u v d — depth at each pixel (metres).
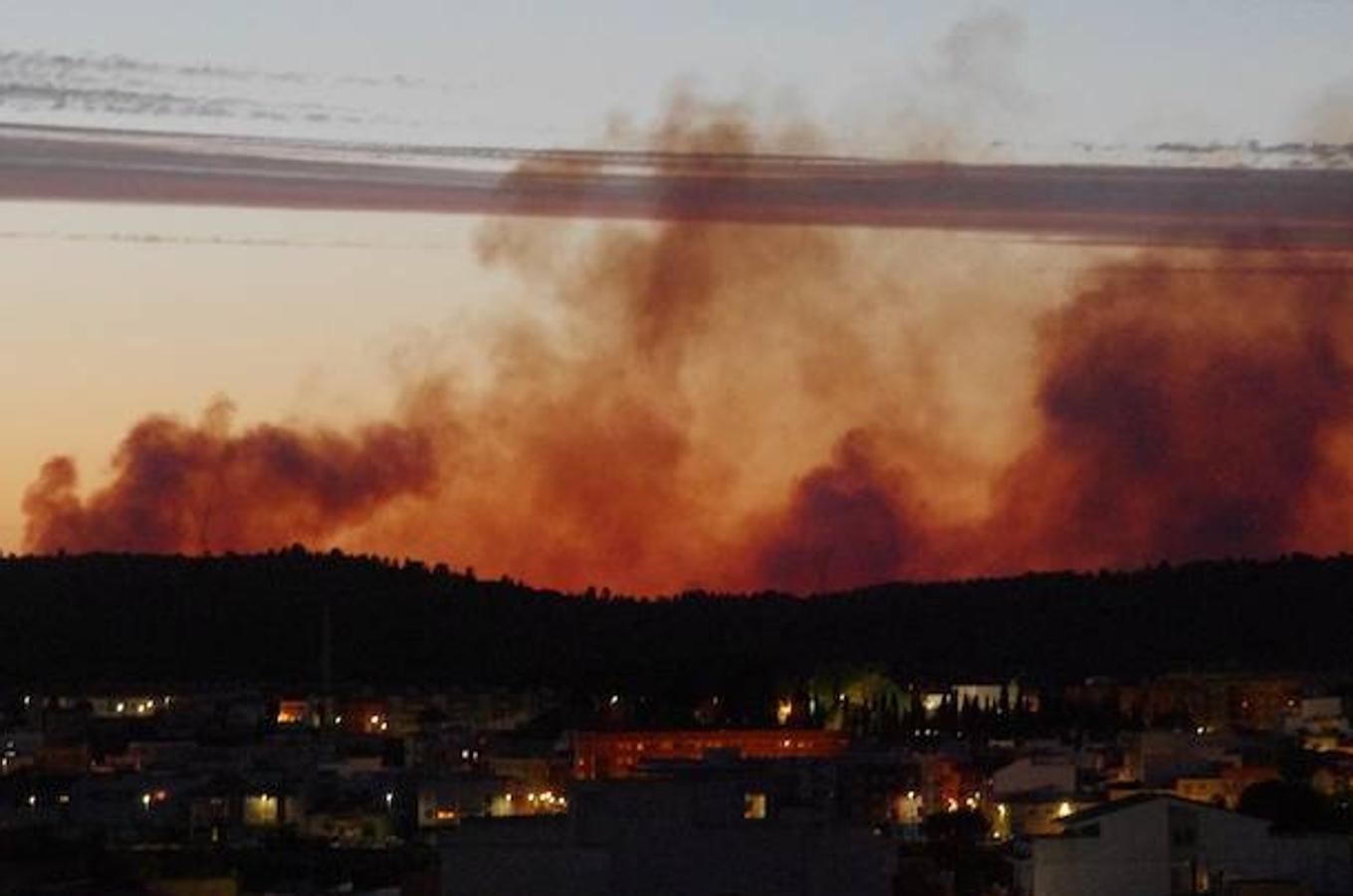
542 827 72.75
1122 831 105.00
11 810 149.00
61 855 99.44
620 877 72.31
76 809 152.38
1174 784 152.38
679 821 73.31
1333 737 187.62
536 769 174.25
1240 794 137.12
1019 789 153.50
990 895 106.44
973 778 156.38
